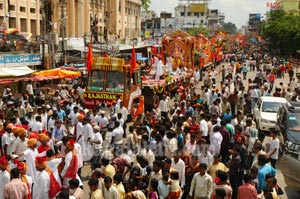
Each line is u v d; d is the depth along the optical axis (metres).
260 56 67.19
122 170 9.69
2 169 8.49
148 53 47.66
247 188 7.98
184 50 36.88
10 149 11.28
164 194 8.55
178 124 12.08
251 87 23.84
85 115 13.95
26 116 14.51
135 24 100.75
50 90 23.73
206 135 13.10
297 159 11.03
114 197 7.93
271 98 20.47
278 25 80.69
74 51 34.75
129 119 19.70
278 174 13.53
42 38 32.34
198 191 8.75
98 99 19.34
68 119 14.30
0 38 28.81
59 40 34.81
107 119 14.95
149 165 9.52
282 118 13.70
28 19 47.12
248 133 12.08
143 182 8.45
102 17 74.88
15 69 22.92
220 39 71.00
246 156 10.78
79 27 61.81
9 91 21.16
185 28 145.25
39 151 9.76
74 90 22.27
